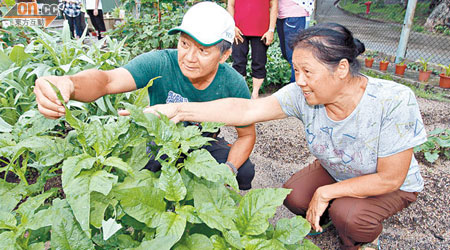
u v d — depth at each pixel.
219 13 1.52
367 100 1.58
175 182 1.07
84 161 0.98
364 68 7.33
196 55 1.55
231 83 1.87
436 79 6.34
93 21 8.98
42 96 1.19
